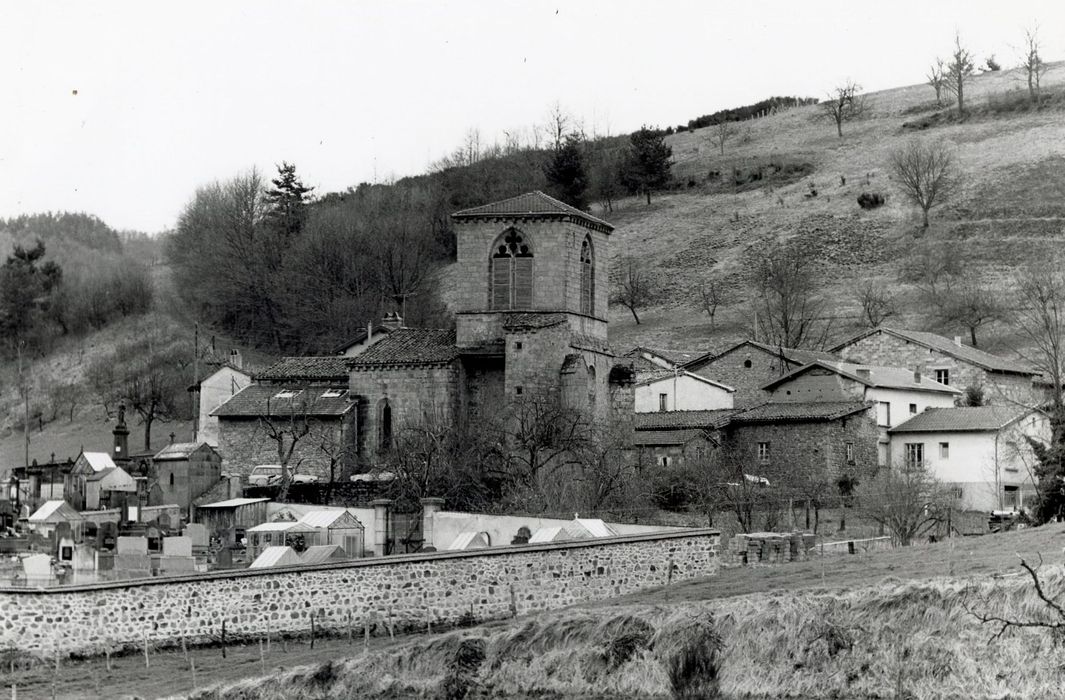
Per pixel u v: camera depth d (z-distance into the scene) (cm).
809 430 11775
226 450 12288
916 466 11525
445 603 6481
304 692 5675
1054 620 5003
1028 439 9712
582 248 12488
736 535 7794
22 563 7331
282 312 19825
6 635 5894
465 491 10375
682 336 19462
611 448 11006
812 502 10244
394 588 6431
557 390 11831
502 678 5650
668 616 5622
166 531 9825
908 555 6700
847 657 5228
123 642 6038
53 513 9538
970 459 11744
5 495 12862
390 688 5681
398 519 9256
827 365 12562
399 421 12100
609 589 6775
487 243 12281
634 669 5503
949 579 5419
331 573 6362
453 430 11331
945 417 12100
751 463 11712
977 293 18400
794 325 18775
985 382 13562
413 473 10388
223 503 10519
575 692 5512
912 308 19138
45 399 19438
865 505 9956
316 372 12700
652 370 15000
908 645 5156
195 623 6156
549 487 10250
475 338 12288
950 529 9231
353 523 9162
